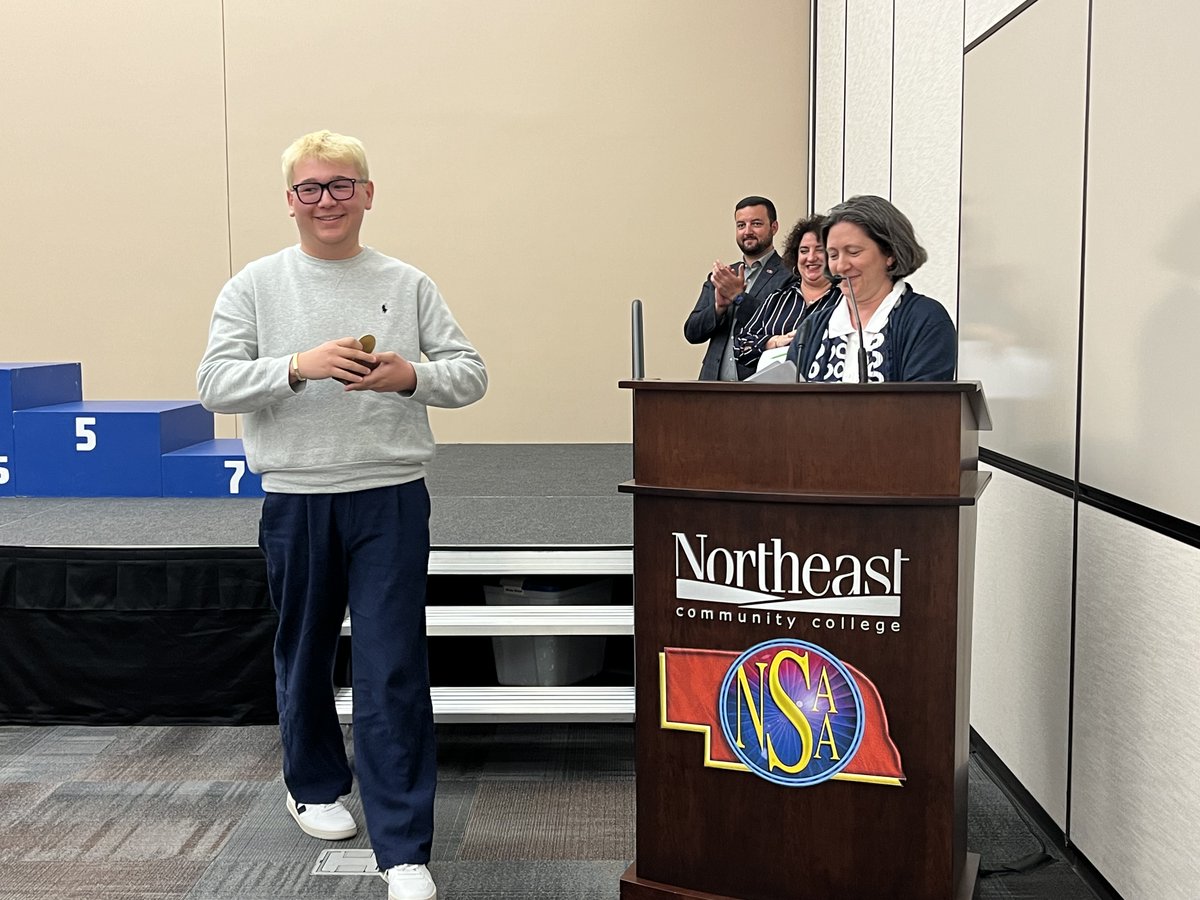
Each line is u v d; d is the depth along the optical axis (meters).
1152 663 2.09
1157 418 2.05
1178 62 1.95
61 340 6.87
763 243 4.48
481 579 3.50
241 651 3.43
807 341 2.51
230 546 3.44
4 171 6.78
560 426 6.86
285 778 2.74
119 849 2.65
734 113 6.66
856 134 5.19
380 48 6.65
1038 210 2.65
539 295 6.79
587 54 6.64
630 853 2.64
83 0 6.66
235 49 6.66
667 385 2.07
